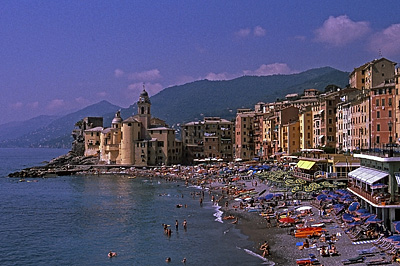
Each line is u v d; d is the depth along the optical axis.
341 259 65.25
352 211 82.44
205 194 149.25
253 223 97.81
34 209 126.44
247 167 188.88
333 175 114.50
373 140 132.12
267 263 69.62
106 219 110.00
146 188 170.88
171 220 106.81
